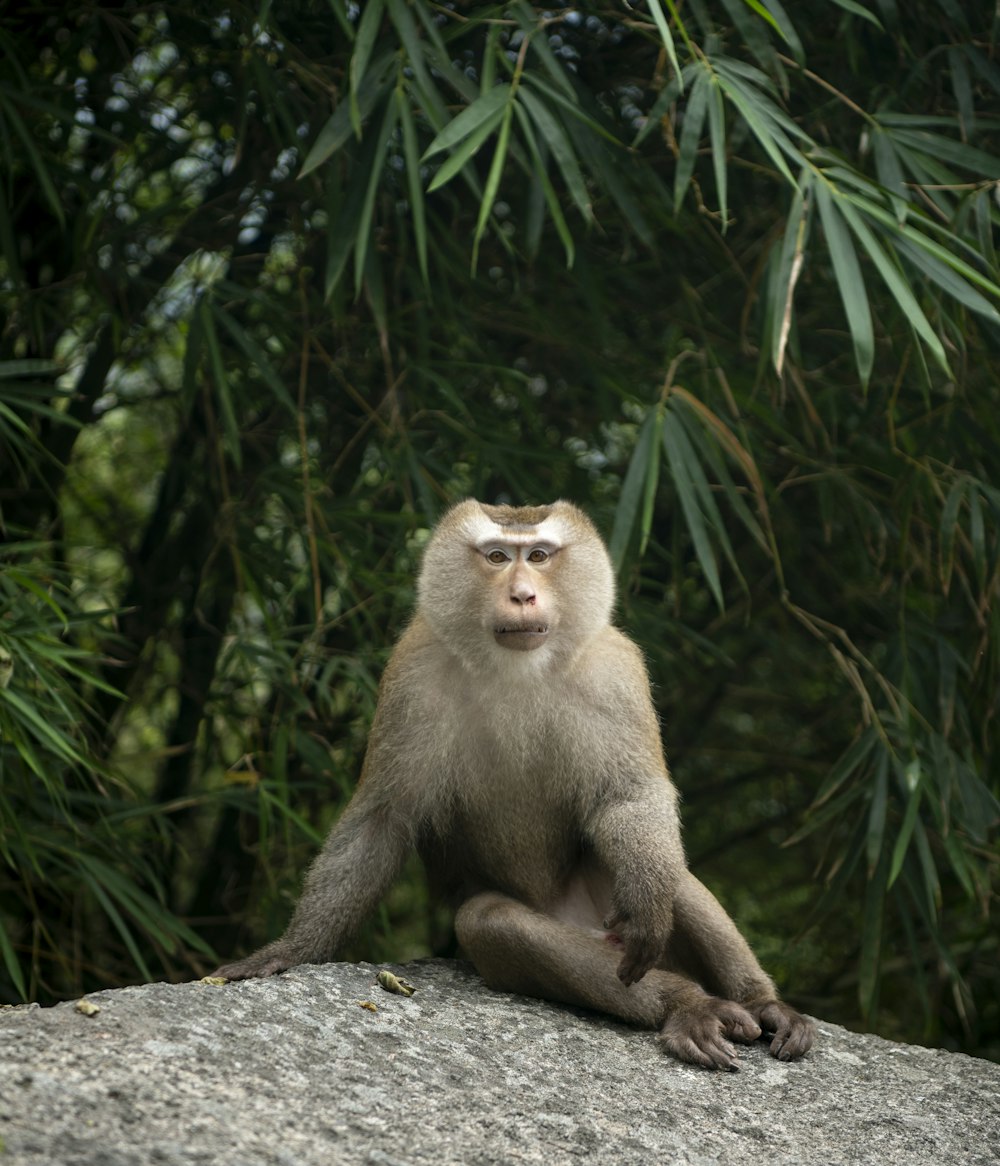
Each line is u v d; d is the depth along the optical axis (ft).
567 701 18.10
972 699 26.17
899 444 26.35
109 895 25.54
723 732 32.86
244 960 17.19
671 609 30.71
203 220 26.68
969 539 26.21
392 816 18.15
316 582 23.27
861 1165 14.17
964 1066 17.80
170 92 26.55
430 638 18.47
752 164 24.26
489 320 27.30
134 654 27.37
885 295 25.31
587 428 29.27
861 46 25.68
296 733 24.04
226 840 28.02
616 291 28.14
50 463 26.30
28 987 25.61
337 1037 14.65
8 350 25.44
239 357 26.63
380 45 21.70
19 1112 11.28
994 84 23.86
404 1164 11.99
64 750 19.40
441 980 17.67
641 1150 13.48
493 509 18.51
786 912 32.81
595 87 26.45
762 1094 15.71
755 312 26.55
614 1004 16.89
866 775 24.61
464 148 19.65
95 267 24.58
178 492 27.73
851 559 29.68
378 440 26.76
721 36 24.17
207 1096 12.39
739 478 28.60
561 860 18.79
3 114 23.15
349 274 26.84
